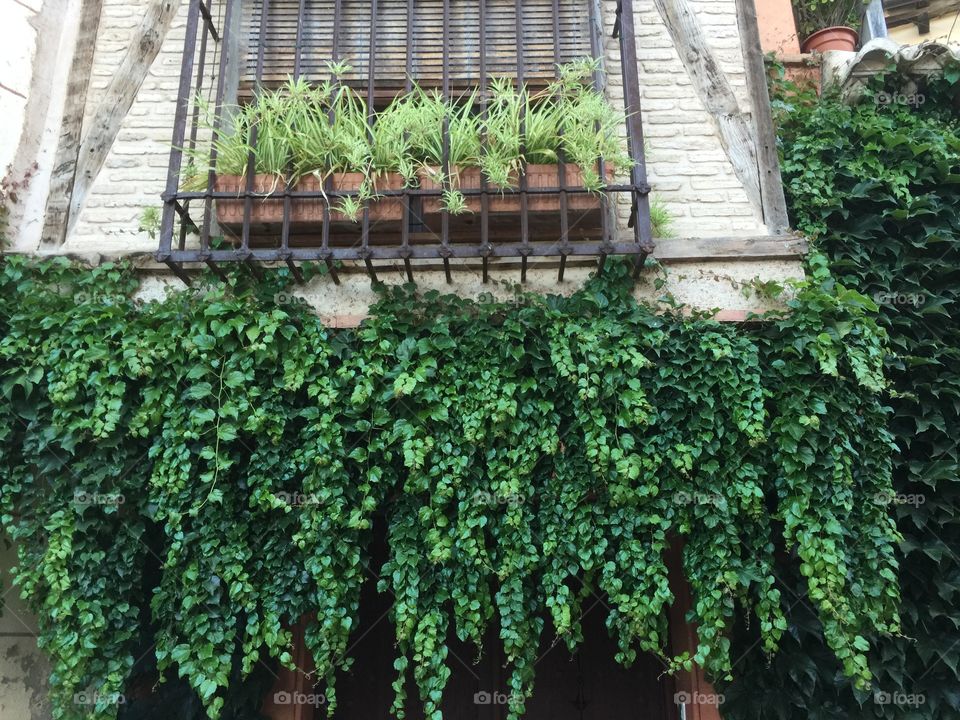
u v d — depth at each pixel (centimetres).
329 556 325
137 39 424
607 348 340
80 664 321
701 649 314
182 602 325
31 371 342
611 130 360
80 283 367
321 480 329
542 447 330
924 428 390
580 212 362
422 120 354
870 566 324
